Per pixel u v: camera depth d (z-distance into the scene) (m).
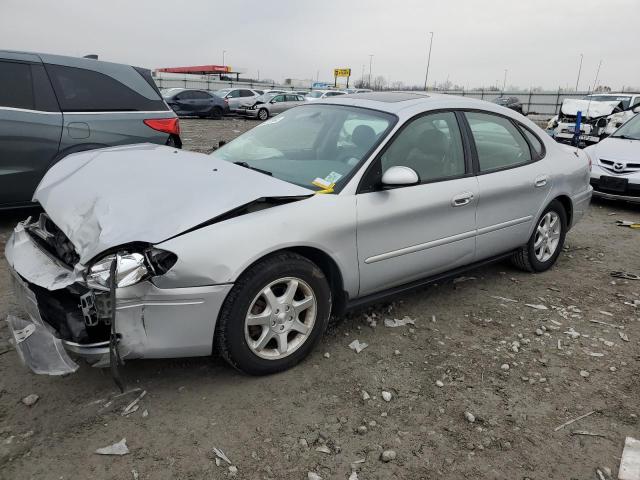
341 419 2.63
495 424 2.65
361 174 3.19
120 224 2.53
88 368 2.95
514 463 2.40
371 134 3.43
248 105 27.45
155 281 2.47
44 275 2.65
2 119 4.99
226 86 50.06
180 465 2.28
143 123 5.84
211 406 2.68
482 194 3.83
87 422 2.52
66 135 5.34
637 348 3.48
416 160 3.52
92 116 5.50
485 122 4.08
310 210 2.92
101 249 2.42
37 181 5.29
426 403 2.80
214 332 2.69
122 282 2.40
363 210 3.13
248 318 2.76
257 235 2.68
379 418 2.66
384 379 2.99
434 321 3.74
